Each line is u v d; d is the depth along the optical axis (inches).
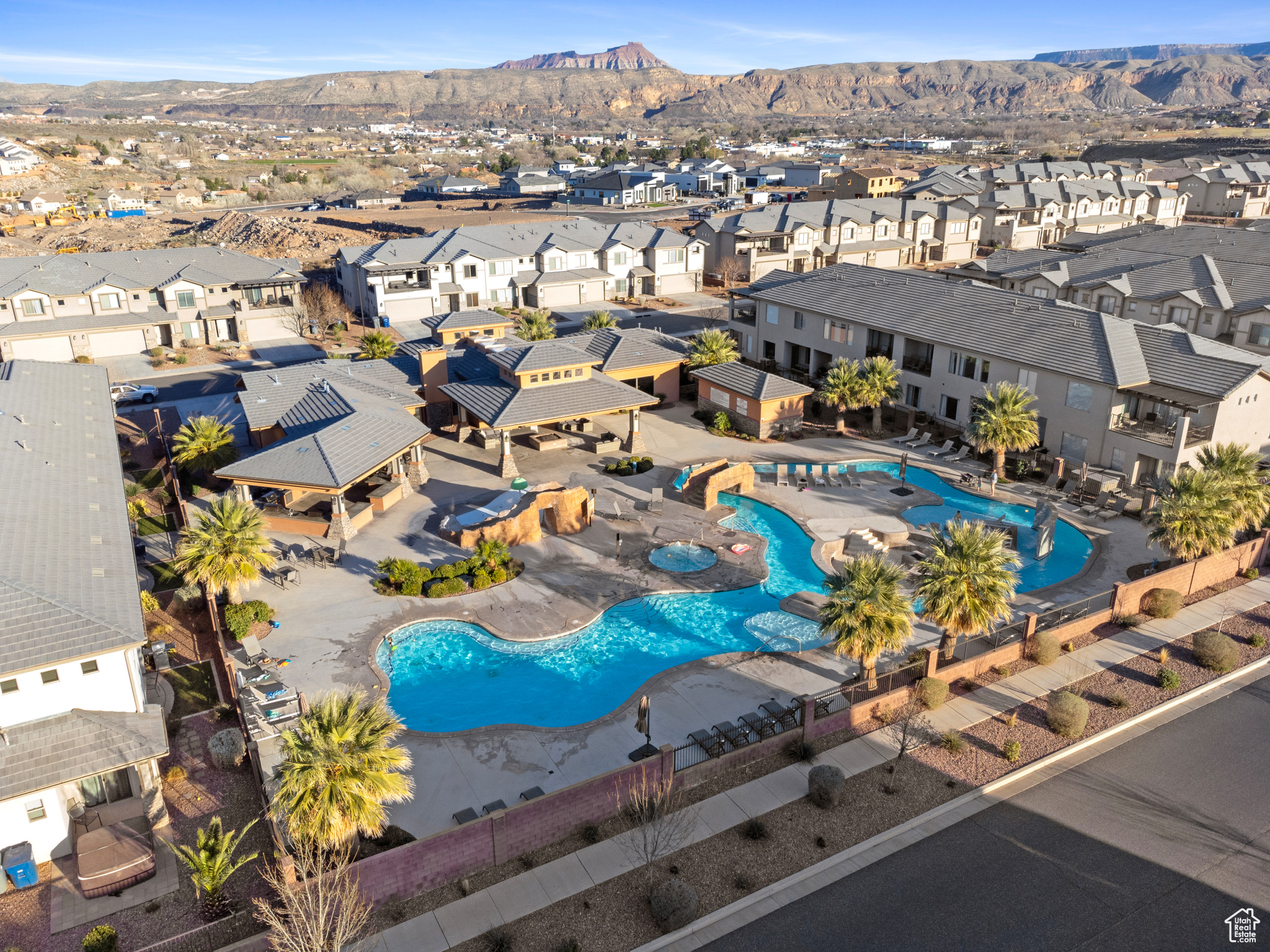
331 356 2832.2
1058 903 856.9
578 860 911.7
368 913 836.0
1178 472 1491.1
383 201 7224.4
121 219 6530.5
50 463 1405.0
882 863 909.2
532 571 1547.7
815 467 1973.4
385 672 1267.2
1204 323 2632.9
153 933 815.1
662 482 1941.4
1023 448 1850.4
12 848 877.8
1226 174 5600.4
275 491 1802.4
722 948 805.2
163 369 2785.4
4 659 903.7
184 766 1047.6
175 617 1389.0
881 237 4443.9
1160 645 1326.3
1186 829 958.4
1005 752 1074.1
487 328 2586.1
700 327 3314.5
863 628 1117.7
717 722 1140.5
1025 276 3097.9
